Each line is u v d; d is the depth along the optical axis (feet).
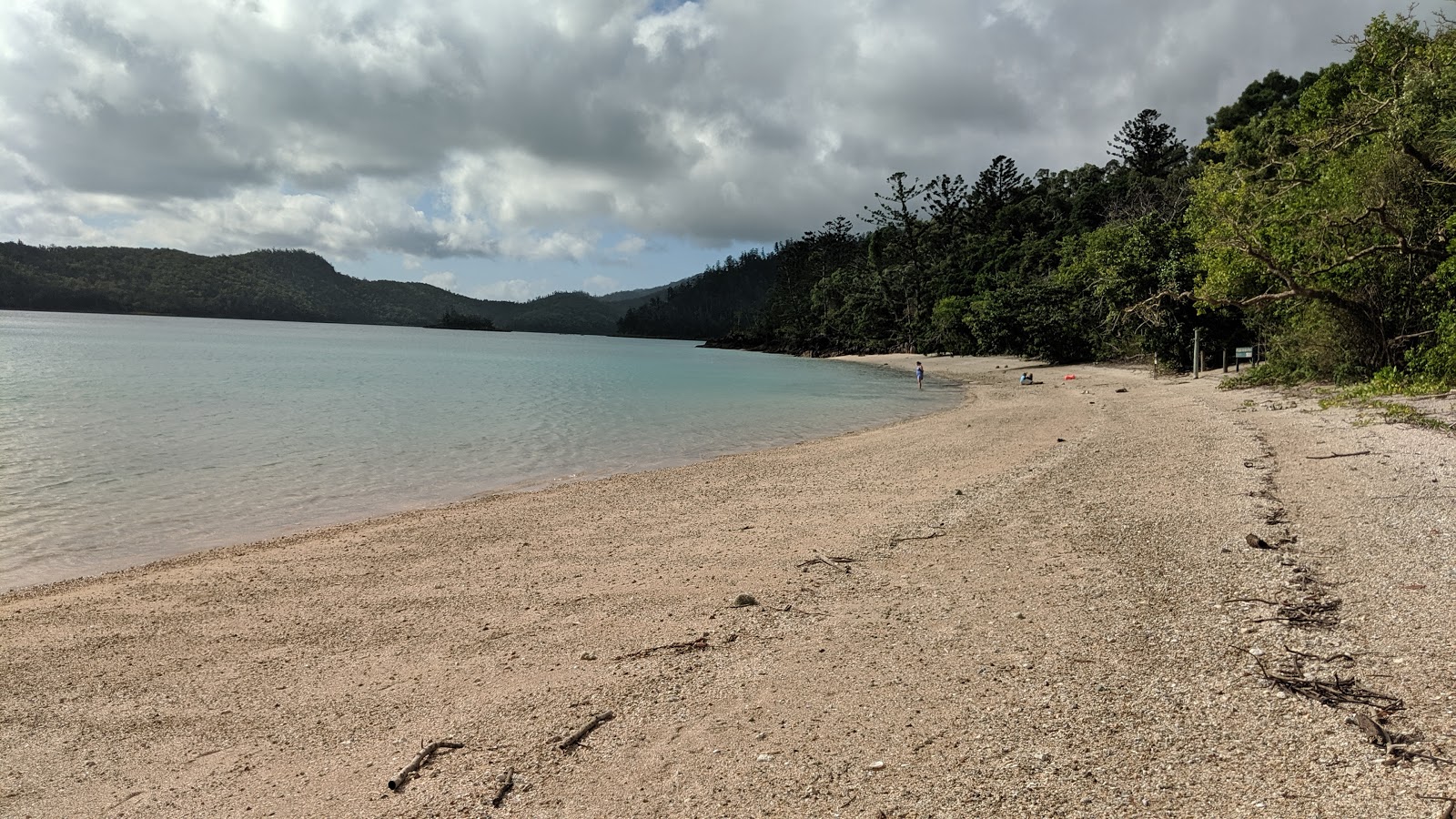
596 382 149.38
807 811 12.48
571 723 16.63
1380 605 18.52
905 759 13.83
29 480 50.44
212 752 16.97
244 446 65.31
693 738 15.44
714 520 37.55
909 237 310.65
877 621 21.27
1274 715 13.96
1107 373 126.82
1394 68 58.85
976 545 28.32
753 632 21.43
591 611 24.75
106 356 191.93
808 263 410.11
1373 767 12.01
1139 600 20.79
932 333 242.37
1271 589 20.45
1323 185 63.00
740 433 76.54
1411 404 49.70
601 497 44.91
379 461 59.06
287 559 32.94
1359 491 29.89
